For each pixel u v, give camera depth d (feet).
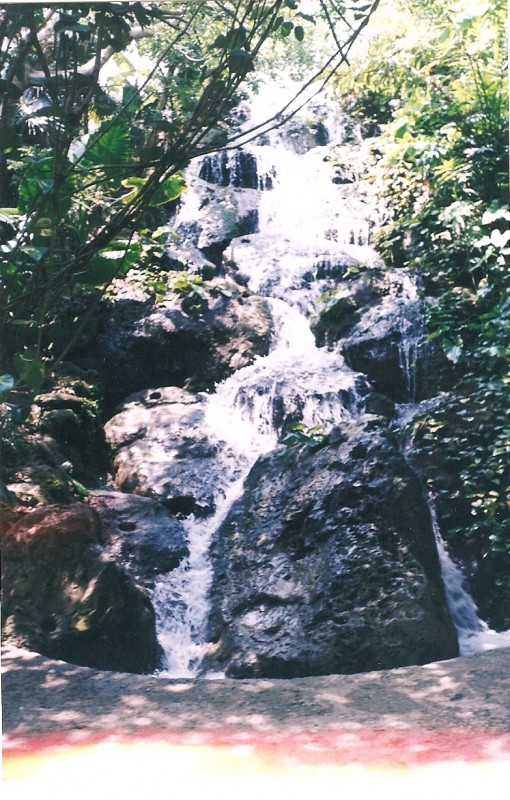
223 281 32.55
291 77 44.75
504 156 32.71
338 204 37.63
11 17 14.73
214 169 39.65
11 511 20.76
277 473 23.68
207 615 21.58
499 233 28.94
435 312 29.30
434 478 25.58
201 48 28.02
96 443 27.94
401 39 38.47
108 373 30.30
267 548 21.98
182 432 27.32
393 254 34.24
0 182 18.29
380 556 20.16
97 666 19.20
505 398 26.32
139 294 31.48
